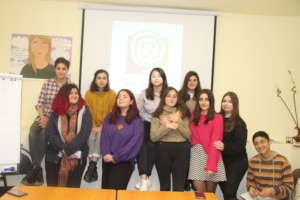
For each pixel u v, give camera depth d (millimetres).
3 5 4266
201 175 3125
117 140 3125
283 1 4117
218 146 3104
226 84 4367
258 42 4367
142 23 4309
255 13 4344
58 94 3268
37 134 3844
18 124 2078
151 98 3566
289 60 4332
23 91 4277
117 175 3062
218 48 4363
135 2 4266
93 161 3416
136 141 3143
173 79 4316
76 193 2096
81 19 4312
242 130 3250
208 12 4285
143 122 3512
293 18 4320
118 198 2027
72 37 4305
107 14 4289
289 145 4047
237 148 3209
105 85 3801
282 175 3068
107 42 4289
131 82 4309
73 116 3223
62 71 4062
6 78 2043
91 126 3264
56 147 3170
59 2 4301
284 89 4348
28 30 4281
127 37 4309
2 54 4273
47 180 3227
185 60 4312
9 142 2039
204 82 4305
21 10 4277
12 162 2047
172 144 3176
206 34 4309
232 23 4367
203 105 3205
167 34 4316
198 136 3199
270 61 4332
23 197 1970
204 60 4309
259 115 4344
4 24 4270
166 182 3207
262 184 3107
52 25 4297
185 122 3262
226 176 3264
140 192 2186
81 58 4270
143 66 4320
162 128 3154
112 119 3184
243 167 3303
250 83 4375
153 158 3359
